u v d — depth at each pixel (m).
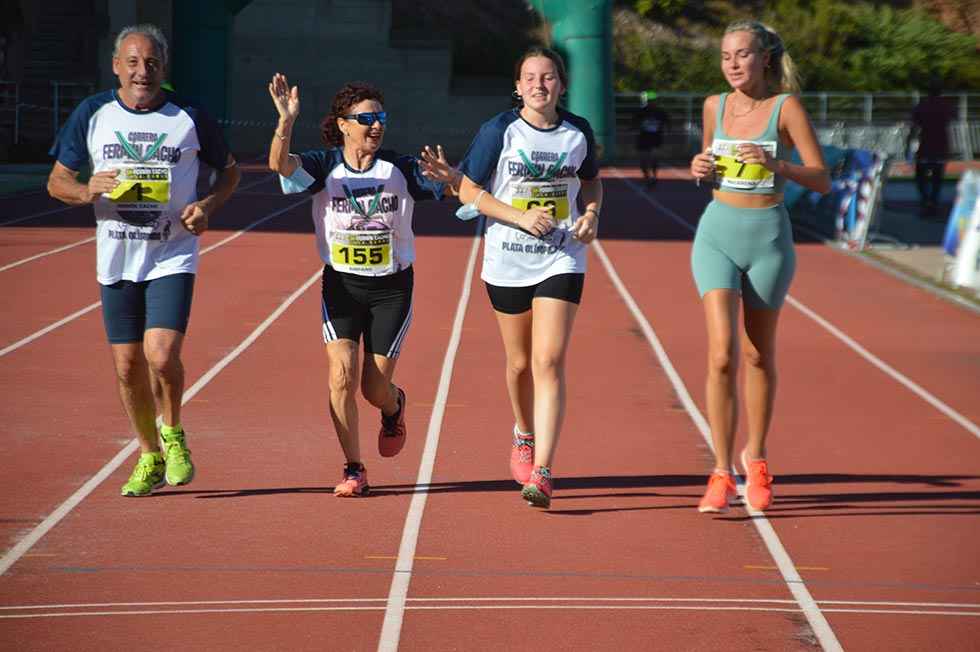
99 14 92.75
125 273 14.53
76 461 16.84
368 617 11.54
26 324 27.36
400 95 104.25
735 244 14.47
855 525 14.64
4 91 84.25
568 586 12.44
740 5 119.56
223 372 22.83
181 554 13.20
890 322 29.97
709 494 14.76
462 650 10.82
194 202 14.54
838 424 19.91
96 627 11.20
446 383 22.31
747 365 15.12
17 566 12.73
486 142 14.71
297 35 103.56
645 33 115.94
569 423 19.67
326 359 24.20
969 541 14.09
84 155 14.46
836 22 116.56
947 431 19.55
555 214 14.90
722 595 12.28
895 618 11.75
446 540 13.83
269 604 11.82
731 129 14.51
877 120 107.50
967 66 113.81
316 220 15.03
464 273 36.72
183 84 93.00
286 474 16.42
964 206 34.78
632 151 105.44
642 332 27.95
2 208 51.94
